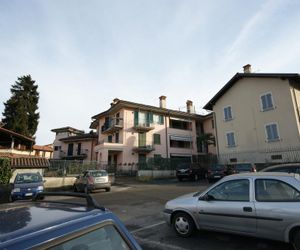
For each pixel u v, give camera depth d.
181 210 5.38
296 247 3.93
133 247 1.88
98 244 1.69
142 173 24.56
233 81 26.73
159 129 32.94
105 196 13.39
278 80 22.92
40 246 1.30
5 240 1.24
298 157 20.58
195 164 23.83
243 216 4.49
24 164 17.70
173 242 5.03
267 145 23.02
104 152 27.97
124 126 29.94
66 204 2.19
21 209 1.95
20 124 31.19
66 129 42.25
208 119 37.62
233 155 25.72
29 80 35.62
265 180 4.57
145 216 7.67
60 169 20.44
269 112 23.25
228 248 4.54
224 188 5.01
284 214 4.06
